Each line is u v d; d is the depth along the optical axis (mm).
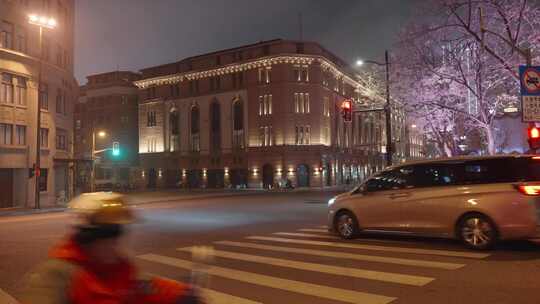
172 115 74438
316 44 64500
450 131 32625
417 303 6012
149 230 15141
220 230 14906
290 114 61906
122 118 82312
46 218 22531
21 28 33156
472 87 26469
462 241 9898
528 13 21891
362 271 7988
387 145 25500
